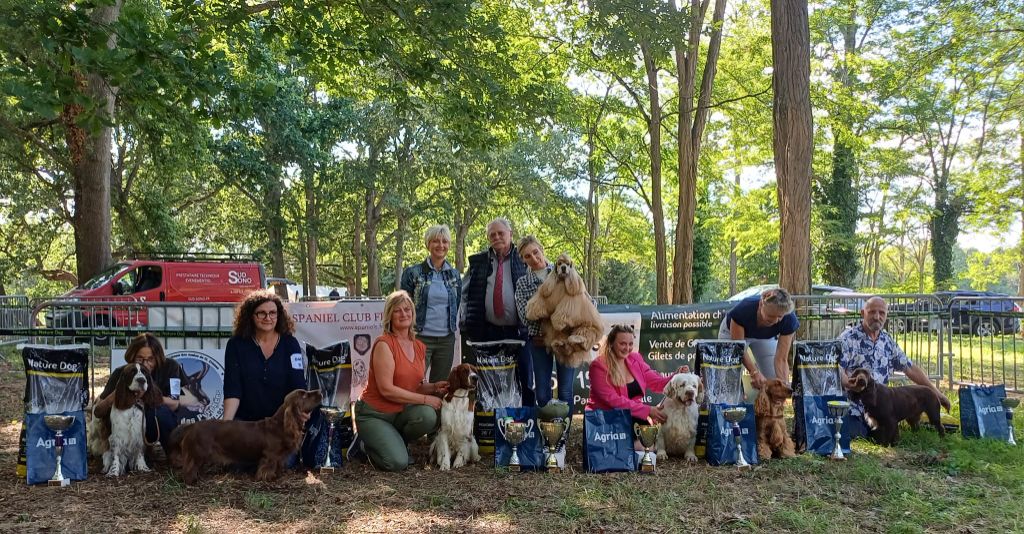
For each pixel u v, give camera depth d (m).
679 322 8.52
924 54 17.42
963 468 5.51
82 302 7.87
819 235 27.83
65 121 16.02
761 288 22.19
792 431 6.84
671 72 19.38
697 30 15.12
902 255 50.50
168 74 6.89
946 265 31.83
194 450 5.05
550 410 5.57
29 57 9.10
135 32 6.11
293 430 5.16
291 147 28.00
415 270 6.53
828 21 19.50
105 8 13.38
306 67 12.03
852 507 4.68
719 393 5.94
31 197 25.05
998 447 6.09
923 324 10.20
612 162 27.03
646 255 43.34
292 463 5.62
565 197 36.88
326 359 5.92
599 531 4.17
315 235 32.41
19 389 9.34
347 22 11.35
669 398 5.86
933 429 6.75
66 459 5.07
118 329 6.93
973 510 4.48
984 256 32.91
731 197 26.92
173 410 5.85
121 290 15.94
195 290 16.48
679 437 5.79
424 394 5.77
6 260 28.58
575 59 18.06
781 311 6.27
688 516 4.45
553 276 6.12
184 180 26.95
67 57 5.85
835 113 17.22
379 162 31.81
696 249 34.06
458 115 11.22
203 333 6.93
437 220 35.53
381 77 13.17
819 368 6.23
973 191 23.78
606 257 46.28
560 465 5.50
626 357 6.21
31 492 4.83
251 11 9.48
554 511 4.52
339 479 5.26
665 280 18.72
